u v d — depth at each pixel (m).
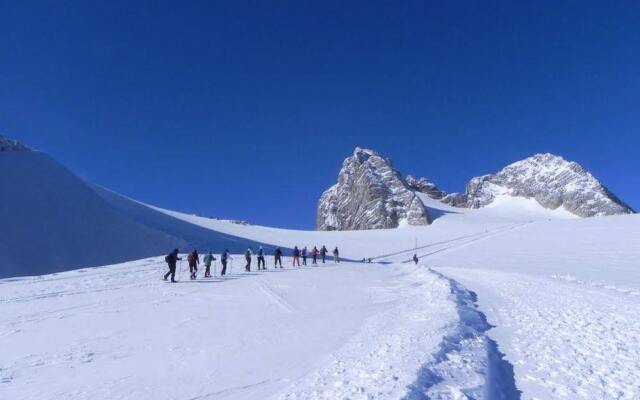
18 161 42.56
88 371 7.92
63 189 41.53
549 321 11.92
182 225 66.31
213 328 11.34
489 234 80.81
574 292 19.72
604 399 6.40
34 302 15.20
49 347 9.55
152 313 13.45
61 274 22.92
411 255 62.69
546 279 27.38
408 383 5.60
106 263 34.97
